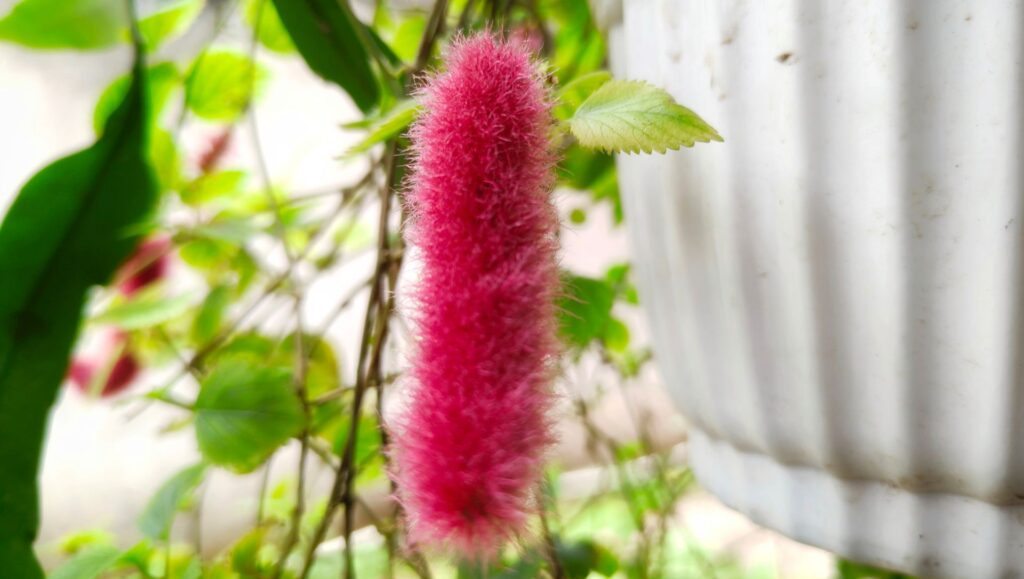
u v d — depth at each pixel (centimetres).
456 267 15
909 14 15
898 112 16
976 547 17
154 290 30
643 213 20
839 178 17
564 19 30
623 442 41
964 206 16
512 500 15
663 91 17
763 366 18
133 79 21
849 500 18
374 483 30
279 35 29
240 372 22
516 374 15
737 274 18
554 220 16
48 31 23
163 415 39
